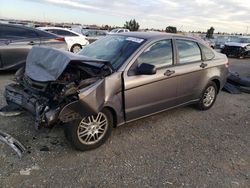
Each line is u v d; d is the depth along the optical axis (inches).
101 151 151.7
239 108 250.4
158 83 175.5
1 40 313.3
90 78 146.0
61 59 145.2
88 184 123.0
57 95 138.3
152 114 181.2
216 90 236.5
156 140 169.8
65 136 148.1
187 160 148.6
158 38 181.9
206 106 231.9
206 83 219.0
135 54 165.8
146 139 170.1
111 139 166.2
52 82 140.3
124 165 139.6
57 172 129.7
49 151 146.9
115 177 129.3
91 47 193.5
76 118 138.1
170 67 184.5
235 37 983.0
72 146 149.8
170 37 190.9
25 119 183.0
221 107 248.1
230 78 323.6
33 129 169.9
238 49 778.8
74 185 121.6
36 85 149.2
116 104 155.6
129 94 160.6
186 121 205.0
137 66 164.4
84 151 150.0
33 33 340.2
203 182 130.0
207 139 177.0
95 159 143.3
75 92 136.4
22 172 127.5
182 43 198.8
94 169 134.4
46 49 162.2
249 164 149.5
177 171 137.5
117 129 181.0
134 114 167.9
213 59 225.6
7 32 321.4
